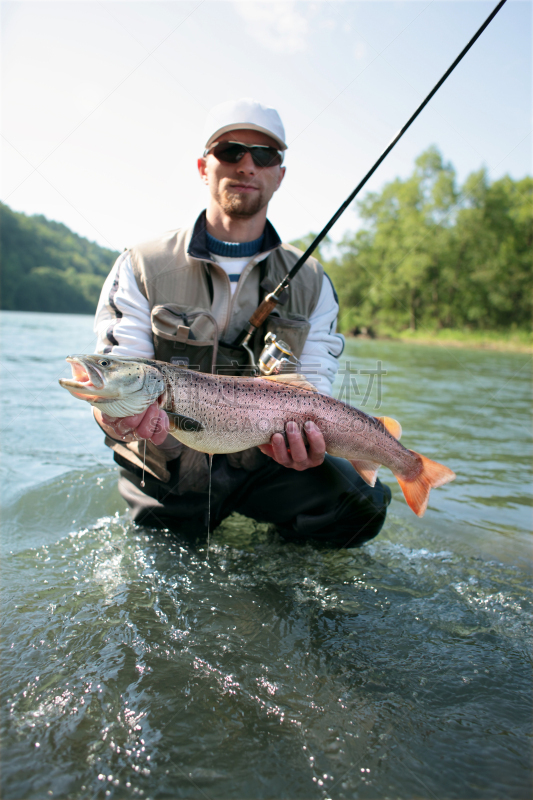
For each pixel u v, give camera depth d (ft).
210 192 8.79
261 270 9.20
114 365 6.71
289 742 4.46
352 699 5.01
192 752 4.30
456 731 4.66
